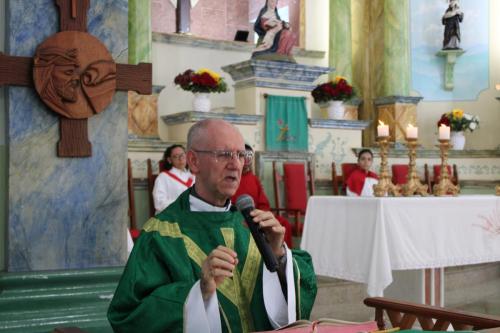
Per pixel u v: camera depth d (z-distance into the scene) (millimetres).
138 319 2547
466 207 5895
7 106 3875
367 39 12562
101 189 4047
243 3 12922
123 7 4109
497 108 12461
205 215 2855
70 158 3971
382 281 5383
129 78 4062
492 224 6055
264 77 9953
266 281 2795
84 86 3914
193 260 2748
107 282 3965
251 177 8172
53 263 3939
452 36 12383
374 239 5441
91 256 4027
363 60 12547
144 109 9977
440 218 5719
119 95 4090
